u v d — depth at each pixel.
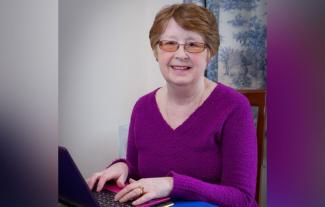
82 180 0.87
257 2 2.23
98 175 1.23
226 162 1.25
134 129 1.46
